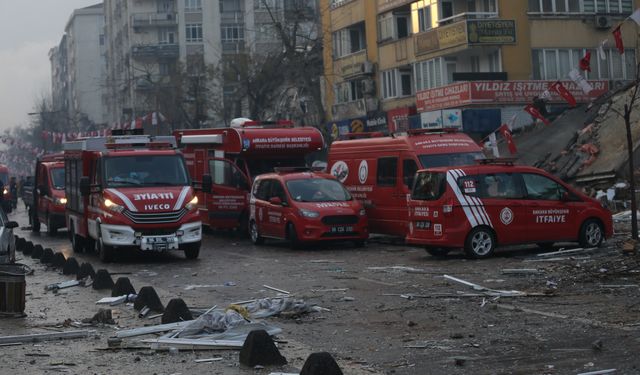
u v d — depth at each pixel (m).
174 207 21.66
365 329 11.39
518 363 9.02
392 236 25.83
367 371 9.02
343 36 52.31
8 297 13.26
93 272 17.75
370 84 48.91
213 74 65.44
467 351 9.73
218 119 72.06
